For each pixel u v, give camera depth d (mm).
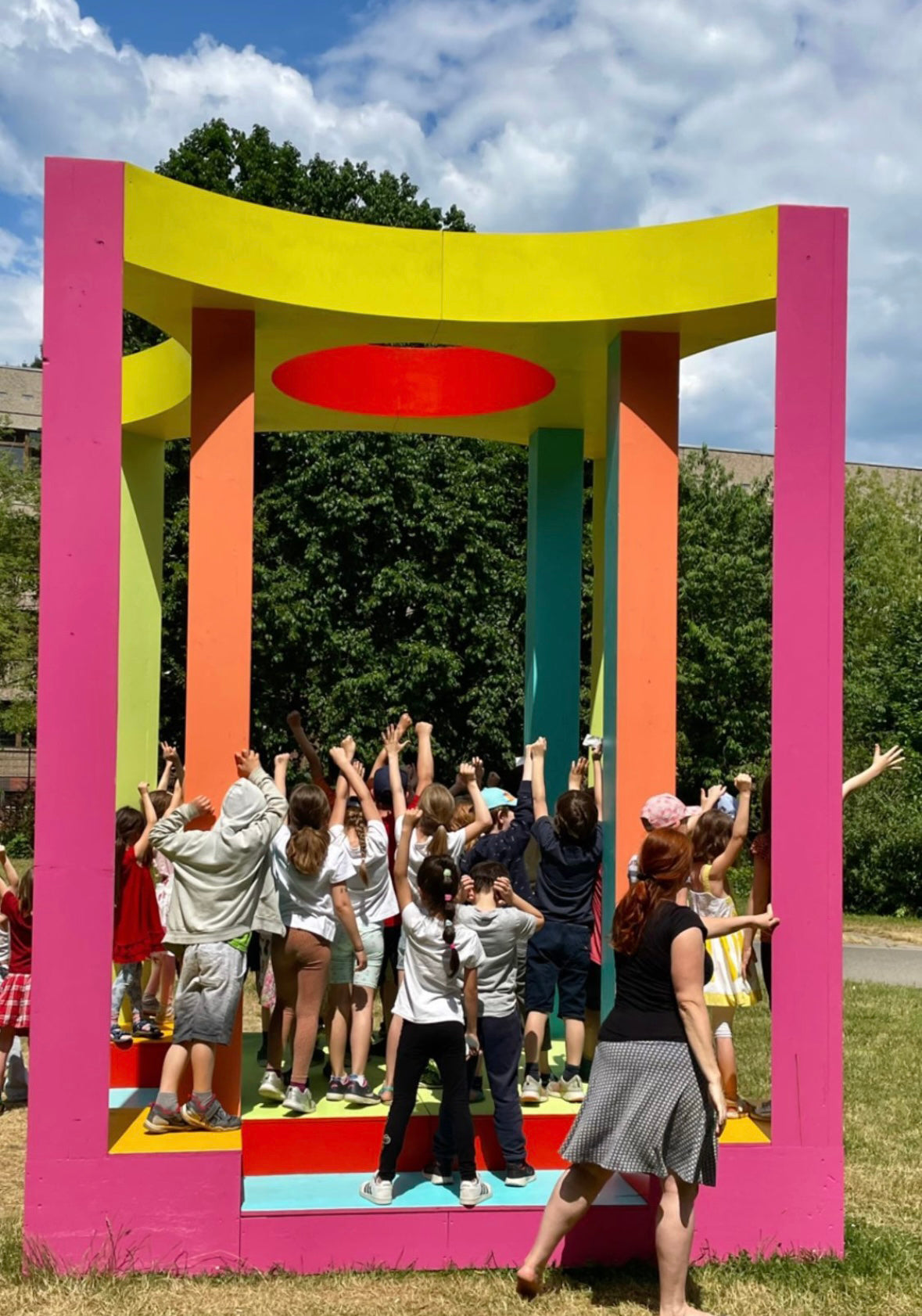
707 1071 3572
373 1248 4047
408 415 6594
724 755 19109
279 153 19281
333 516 16250
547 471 6723
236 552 4594
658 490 4863
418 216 19344
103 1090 3980
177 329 4949
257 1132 4453
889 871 16109
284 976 4664
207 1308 3643
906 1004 9672
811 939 4379
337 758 5102
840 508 4469
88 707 4043
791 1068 4340
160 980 6301
